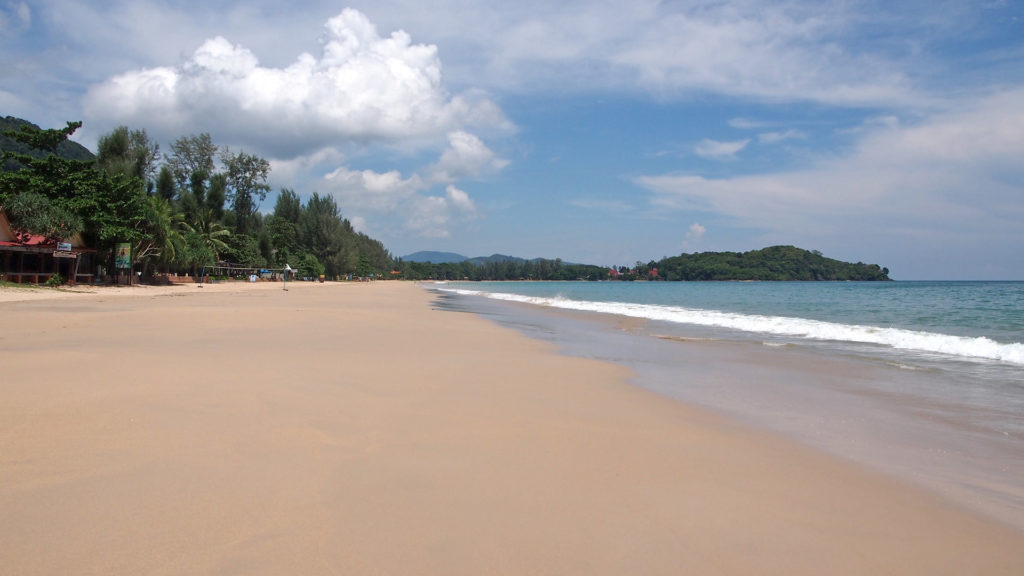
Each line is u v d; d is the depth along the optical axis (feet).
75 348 32.04
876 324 64.59
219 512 11.61
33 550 9.84
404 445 16.67
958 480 15.65
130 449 15.08
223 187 240.94
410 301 122.83
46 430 16.42
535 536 11.32
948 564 10.91
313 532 10.99
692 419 21.77
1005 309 89.25
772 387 28.94
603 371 32.50
